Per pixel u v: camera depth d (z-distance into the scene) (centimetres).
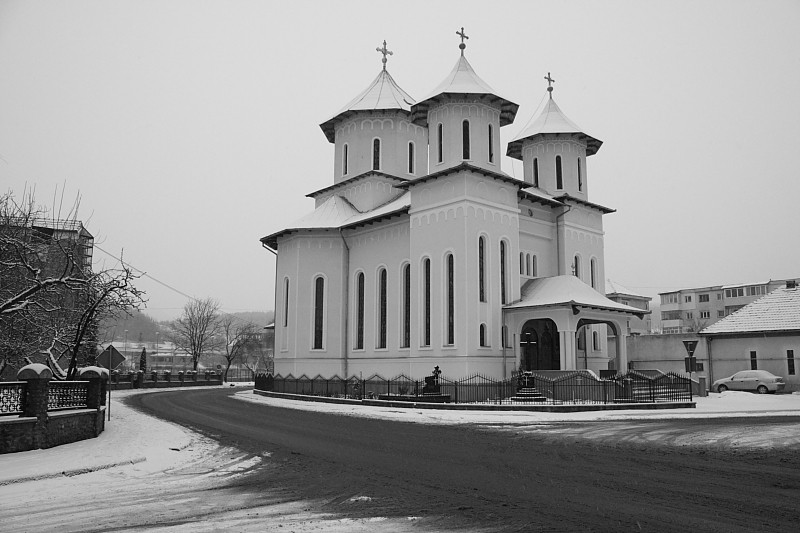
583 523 800
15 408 1515
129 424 2177
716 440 1590
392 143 4278
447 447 1523
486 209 3266
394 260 3700
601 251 3988
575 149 3956
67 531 793
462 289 3127
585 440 1623
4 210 2333
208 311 9444
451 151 3422
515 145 4188
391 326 3656
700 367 4050
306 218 4241
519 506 897
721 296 9538
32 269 1950
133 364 10662
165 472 1236
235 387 6041
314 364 3972
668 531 759
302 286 4069
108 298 2230
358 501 945
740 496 946
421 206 3412
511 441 1625
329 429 1970
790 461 1271
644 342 4681
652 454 1375
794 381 3953
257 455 1435
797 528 767
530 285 3434
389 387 3325
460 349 3094
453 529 781
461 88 3456
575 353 3048
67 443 1647
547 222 3766
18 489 1071
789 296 4206
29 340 2345
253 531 782
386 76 4522
